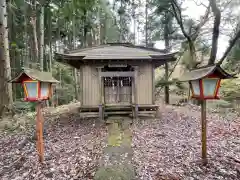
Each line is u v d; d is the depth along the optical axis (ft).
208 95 9.61
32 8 36.09
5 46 22.84
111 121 20.77
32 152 12.91
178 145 13.32
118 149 12.92
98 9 43.01
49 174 9.92
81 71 22.75
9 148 13.89
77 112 26.14
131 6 48.19
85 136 16.06
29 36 47.26
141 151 12.48
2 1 22.43
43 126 19.35
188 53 36.60
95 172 9.93
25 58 46.01
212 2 28.04
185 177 9.20
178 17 33.73
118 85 24.36
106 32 62.64
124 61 22.30
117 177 9.32
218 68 9.05
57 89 46.44
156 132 16.65
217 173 9.46
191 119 21.15
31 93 10.41
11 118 22.11
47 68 47.75
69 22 44.86
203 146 10.30
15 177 9.86
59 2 36.27
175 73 47.98
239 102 29.99
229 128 17.34
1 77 22.67
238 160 10.75
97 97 22.97
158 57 21.99
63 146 13.80
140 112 22.74
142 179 9.14
